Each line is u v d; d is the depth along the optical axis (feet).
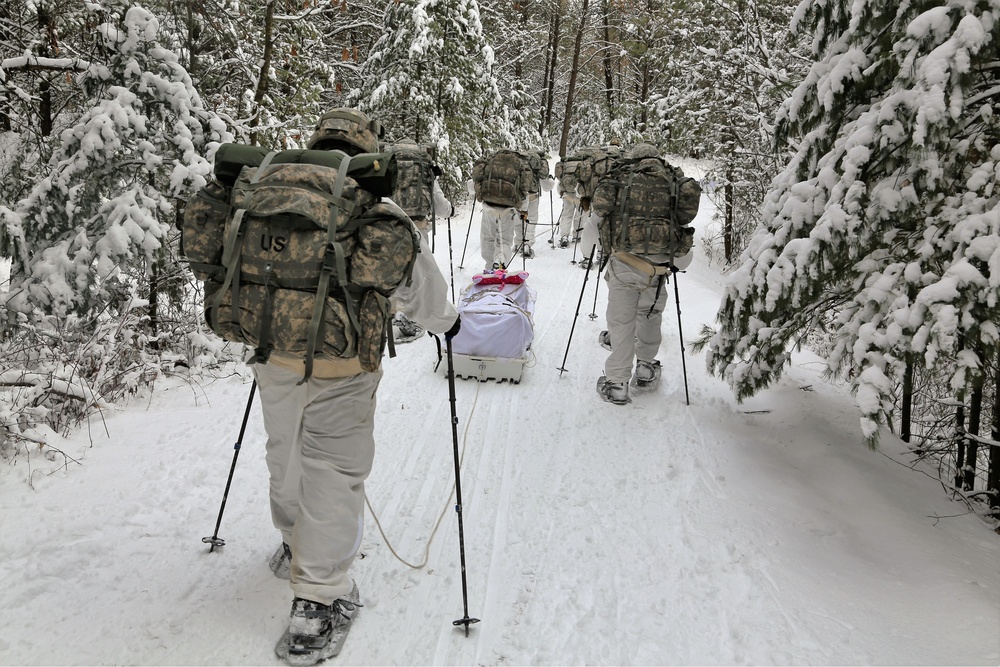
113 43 17.88
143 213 16.92
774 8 38.17
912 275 11.96
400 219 8.00
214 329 8.26
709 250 53.11
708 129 44.78
